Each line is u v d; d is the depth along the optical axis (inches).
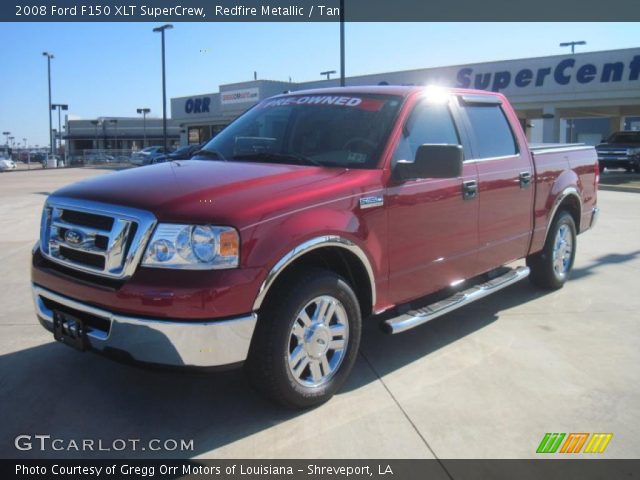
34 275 146.1
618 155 957.8
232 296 122.1
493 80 1235.2
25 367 166.1
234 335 123.5
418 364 170.4
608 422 138.1
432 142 175.3
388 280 157.8
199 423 136.6
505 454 124.6
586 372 165.0
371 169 154.5
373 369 167.0
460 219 179.6
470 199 182.4
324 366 143.6
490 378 160.9
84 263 134.3
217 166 156.4
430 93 180.9
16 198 653.9
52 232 143.3
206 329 120.6
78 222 136.9
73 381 157.6
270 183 138.9
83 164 2493.8
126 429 133.9
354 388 154.9
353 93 181.3
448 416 139.9
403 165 155.5
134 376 161.0
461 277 185.8
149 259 123.3
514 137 212.7
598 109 1392.7
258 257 125.3
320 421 137.5
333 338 145.9
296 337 137.3
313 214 136.0
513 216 206.8
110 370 164.6
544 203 225.1
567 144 263.7
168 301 119.3
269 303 131.7
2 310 218.4
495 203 195.5
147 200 128.5
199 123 1877.5
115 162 2610.7
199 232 122.1
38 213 500.7
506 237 204.8
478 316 214.4
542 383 157.9
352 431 133.1
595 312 218.8
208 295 120.0
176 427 134.8
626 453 125.4
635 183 796.6
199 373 123.8
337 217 140.5
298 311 134.3
